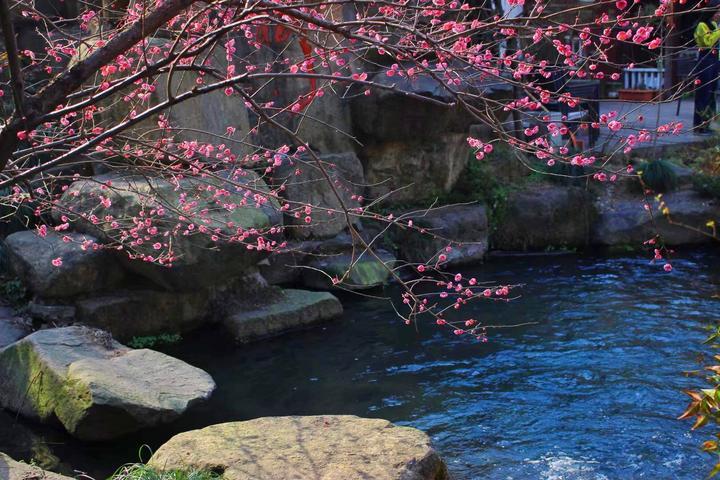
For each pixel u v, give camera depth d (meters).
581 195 14.20
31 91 9.61
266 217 10.14
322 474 5.21
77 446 7.14
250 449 5.62
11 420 7.66
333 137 13.16
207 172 4.54
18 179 3.65
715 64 15.74
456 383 8.58
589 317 10.48
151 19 3.49
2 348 8.52
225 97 11.45
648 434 7.25
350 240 12.55
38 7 12.78
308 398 8.34
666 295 11.27
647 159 15.05
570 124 13.77
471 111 3.63
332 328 10.56
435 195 14.20
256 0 3.45
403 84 12.52
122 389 7.17
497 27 3.80
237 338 10.12
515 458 6.89
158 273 9.65
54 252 9.66
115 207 9.37
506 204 14.23
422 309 5.18
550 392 8.23
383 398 8.27
